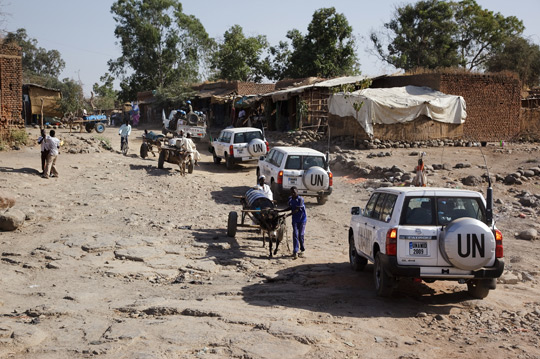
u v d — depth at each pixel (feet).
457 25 213.05
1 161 75.51
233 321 23.04
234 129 91.30
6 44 94.27
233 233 43.45
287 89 140.15
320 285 31.01
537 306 26.68
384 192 30.17
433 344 21.25
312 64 202.08
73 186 64.49
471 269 25.13
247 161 88.12
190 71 262.47
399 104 103.24
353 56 209.05
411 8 212.64
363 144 102.22
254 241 43.04
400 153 95.14
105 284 30.60
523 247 40.70
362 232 31.89
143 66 252.42
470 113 114.11
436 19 209.36
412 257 25.81
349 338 21.59
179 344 20.16
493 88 115.75
